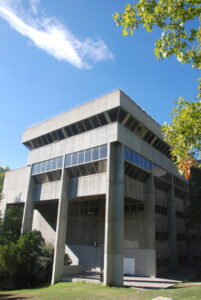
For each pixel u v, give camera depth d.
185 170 9.75
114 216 24.09
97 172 27.23
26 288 25.73
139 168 29.03
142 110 31.42
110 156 25.78
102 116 28.91
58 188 31.78
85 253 33.00
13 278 26.75
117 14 8.32
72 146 30.73
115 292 18.42
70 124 32.03
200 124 9.66
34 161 36.03
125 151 26.89
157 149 35.25
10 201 40.12
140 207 30.86
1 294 21.27
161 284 22.55
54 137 34.81
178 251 38.47
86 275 27.64
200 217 32.78
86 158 28.38
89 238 33.72
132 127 29.92
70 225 36.84
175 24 7.95
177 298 14.73
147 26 8.12
